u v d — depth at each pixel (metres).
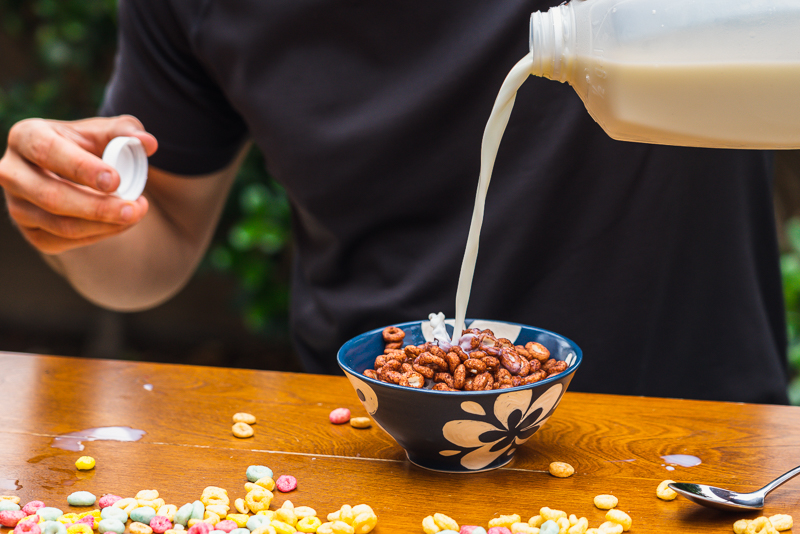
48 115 2.55
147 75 1.15
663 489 0.89
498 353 0.93
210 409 1.02
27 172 1.00
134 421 0.99
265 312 2.35
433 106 1.10
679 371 1.15
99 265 1.19
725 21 0.86
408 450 0.93
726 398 1.14
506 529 0.85
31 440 0.97
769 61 0.86
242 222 2.27
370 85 1.11
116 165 1.01
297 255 1.22
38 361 1.11
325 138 1.12
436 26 1.09
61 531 0.85
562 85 1.09
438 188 1.12
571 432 0.98
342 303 1.15
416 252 1.14
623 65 0.87
